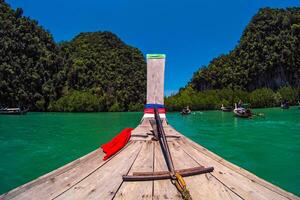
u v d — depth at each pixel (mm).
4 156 9492
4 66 51625
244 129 16859
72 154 9805
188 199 2006
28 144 11906
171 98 55031
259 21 89188
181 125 19781
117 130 17172
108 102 55438
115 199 2121
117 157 3387
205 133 15141
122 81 69312
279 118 25422
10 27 59375
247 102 55594
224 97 57875
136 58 96375
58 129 17984
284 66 79438
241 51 85750
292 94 63312
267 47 80688
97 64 73375
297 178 6699
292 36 82500
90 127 19500
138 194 2207
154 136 4379
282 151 10000
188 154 3539
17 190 2322
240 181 2500
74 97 52469
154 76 6957
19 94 51938
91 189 2342
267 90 61906
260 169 7539
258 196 2158
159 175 2545
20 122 24438
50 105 52750
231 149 10430
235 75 81000
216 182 2467
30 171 7590
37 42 62812
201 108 51438
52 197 2191
